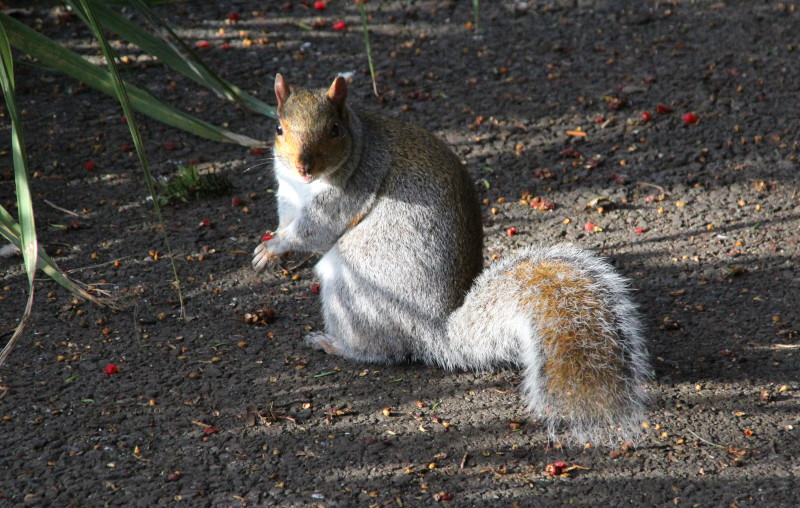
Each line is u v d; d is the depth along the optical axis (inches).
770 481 302.2
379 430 333.1
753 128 538.3
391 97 573.9
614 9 671.8
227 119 555.8
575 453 319.6
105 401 346.9
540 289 338.3
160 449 323.0
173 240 456.1
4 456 317.7
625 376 317.7
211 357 374.9
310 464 315.6
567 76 595.2
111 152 523.5
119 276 427.5
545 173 508.1
